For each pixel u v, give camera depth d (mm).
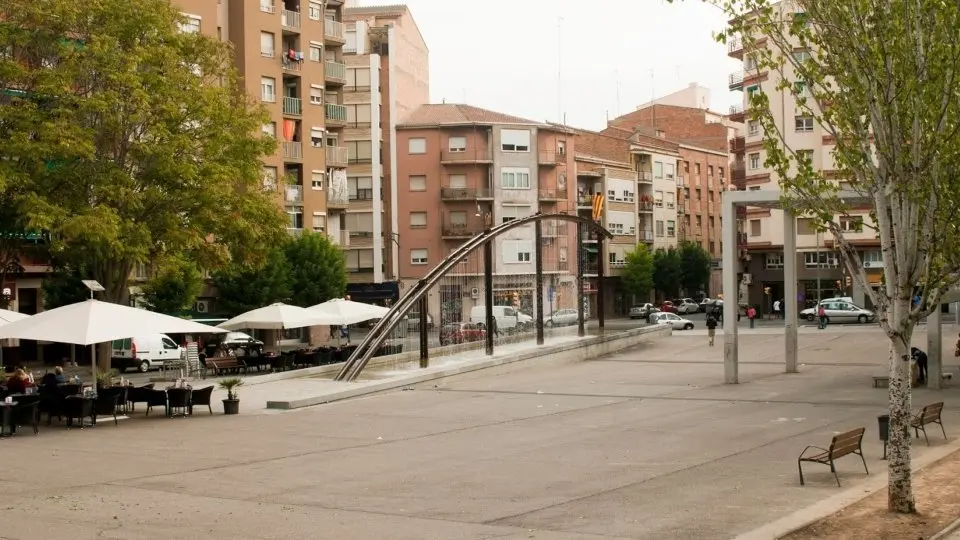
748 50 14852
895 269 13727
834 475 16812
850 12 13703
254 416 27297
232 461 19328
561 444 21531
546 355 45062
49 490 16078
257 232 40000
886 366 40781
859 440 17297
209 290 64812
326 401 30688
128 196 36781
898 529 12648
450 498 15477
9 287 50906
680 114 124000
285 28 70188
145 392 27188
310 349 46188
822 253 84500
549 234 91875
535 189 90625
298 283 67062
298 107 71500
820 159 73875
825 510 13867
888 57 13508
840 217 19250
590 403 29766
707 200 120250
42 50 37969
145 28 38031
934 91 13414
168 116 38000
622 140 106750
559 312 62000
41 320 25891
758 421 25000
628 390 33406
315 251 67812
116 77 36344
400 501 15250
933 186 13406
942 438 21266
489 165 89062
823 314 64000
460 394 32906
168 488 16359
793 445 20891
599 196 80125
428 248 88375
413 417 26875
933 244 13609
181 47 39562
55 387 25703
